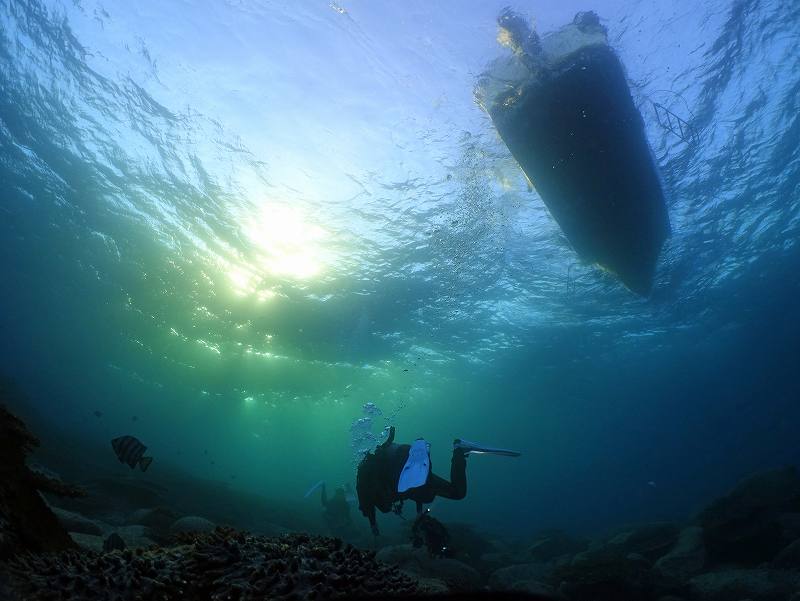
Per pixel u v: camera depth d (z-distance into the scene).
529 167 11.99
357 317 26.95
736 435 62.94
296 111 13.52
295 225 18.64
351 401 47.84
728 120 14.35
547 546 15.75
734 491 11.84
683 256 22.42
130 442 5.20
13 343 50.69
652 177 12.59
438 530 5.21
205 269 24.22
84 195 20.66
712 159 16.05
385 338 29.86
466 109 12.64
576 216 12.72
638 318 28.92
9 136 18.47
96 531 7.04
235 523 14.52
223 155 15.70
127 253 24.73
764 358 41.41
